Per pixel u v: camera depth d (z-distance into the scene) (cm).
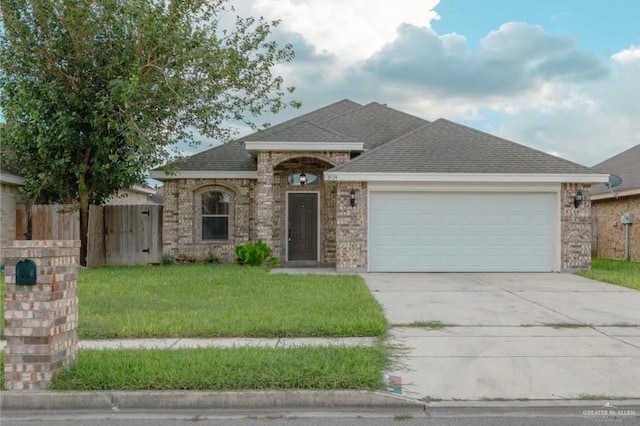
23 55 1437
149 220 1794
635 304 972
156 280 1224
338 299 972
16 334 515
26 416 486
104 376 526
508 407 493
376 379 529
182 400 501
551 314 877
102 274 1348
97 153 1510
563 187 1511
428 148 1580
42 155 1476
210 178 1805
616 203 2088
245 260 1597
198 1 1557
